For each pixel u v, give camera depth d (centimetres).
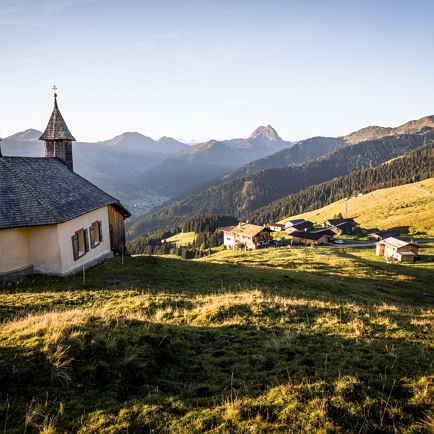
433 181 18800
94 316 1226
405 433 701
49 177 3048
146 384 870
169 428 700
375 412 764
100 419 718
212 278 3041
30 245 2545
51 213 2512
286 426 710
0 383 790
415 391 847
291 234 12688
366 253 9800
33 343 916
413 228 12350
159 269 3188
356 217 16350
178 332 1187
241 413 746
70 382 827
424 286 4338
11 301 1922
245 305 1639
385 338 1245
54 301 1952
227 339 1212
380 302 2752
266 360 1034
